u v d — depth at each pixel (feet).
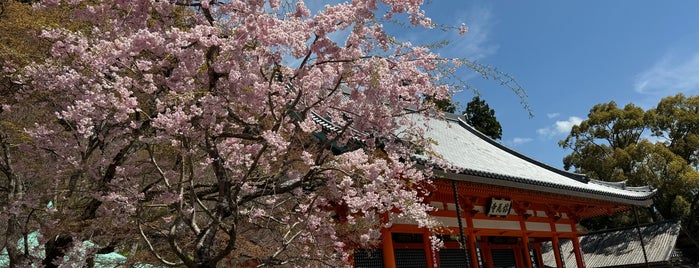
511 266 67.56
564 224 62.80
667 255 81.30
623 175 108.68
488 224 49.52
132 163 23.62
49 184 23.82
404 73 21.59
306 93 20.85
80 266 20.79
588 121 125.39
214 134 20.30
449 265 51.80
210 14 19.79
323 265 25.63
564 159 129.39
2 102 22.35
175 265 18.62
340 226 29.37
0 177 29.30
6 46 21.07
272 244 26.43
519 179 43.09
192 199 19.53
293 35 17.93
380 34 20.49
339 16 18.76
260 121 21.18
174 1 18.85
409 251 47.26
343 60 19.48
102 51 16.46
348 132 23.80
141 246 29.50
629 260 85.92
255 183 22.34
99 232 23.25
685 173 100.53
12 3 23.26
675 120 116.26
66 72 18.52
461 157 51.90
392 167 23.95
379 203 22.63
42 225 20.90
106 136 20.71
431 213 43.34
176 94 16.89
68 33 17.29
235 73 17.75
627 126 119.55
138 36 16.16
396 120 25.45
